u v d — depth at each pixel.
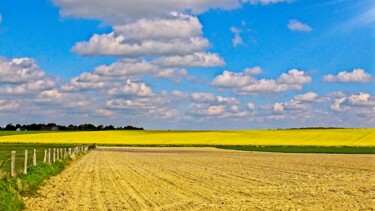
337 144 118.75
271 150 97.94
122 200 23.02
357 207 21.16
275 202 22.66
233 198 24.05
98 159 61.47
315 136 137.38
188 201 22.81
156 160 60.44
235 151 94.31
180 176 36.72
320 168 46.88
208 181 32.88
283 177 36.56
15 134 163.38
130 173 39.22
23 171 30.11
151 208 20.56
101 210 19.98
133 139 142.75
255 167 48.00
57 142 132.38
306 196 25.11
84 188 27.81
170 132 162.38
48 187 27.80
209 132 158.75
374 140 126.00
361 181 33.66
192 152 89.00
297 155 78.06
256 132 155.38
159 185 30.00
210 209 20.36
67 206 20.91
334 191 27.45
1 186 21.48
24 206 20.42
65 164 47.03
